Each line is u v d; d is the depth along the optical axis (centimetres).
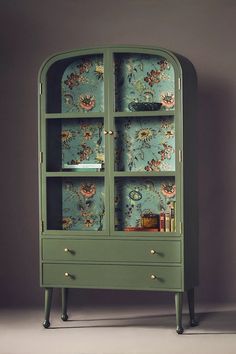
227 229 514
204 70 515
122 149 480
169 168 474
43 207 463
